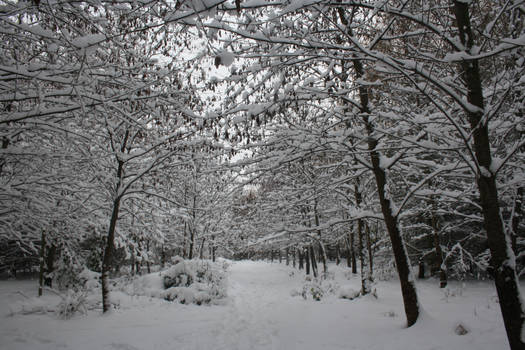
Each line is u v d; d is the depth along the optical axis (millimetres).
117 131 8805
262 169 6625
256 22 3576
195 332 6559
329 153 6957
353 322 6695
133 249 14500
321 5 3787
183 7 3492
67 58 6035
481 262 11453
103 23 5449
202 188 17359
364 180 10430
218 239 25375
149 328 6781
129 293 11078
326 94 5363
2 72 5285
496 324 5328
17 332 6090
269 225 16141
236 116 5066
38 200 7801
